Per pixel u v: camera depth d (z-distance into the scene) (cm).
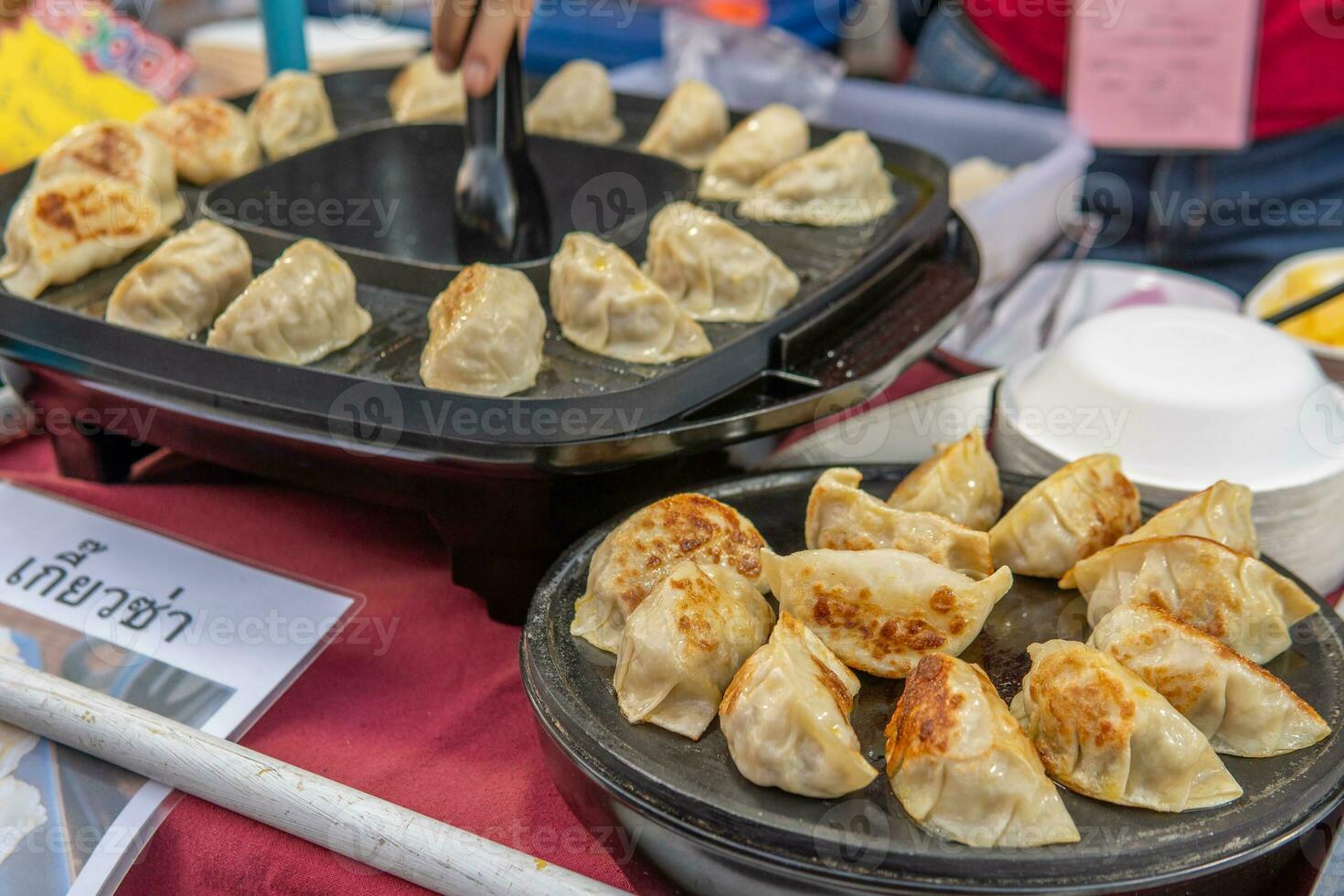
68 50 176
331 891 90
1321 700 92
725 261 134
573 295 125
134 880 94
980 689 84
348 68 234
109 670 108
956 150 239
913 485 113
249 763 92
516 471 103
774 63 246
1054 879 74
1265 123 239
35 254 135
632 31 287
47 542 125
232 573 122
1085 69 228
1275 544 118
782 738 83
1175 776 82
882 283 134
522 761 103
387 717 108
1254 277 252
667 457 114
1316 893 85
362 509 139
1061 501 108
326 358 121
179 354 112
